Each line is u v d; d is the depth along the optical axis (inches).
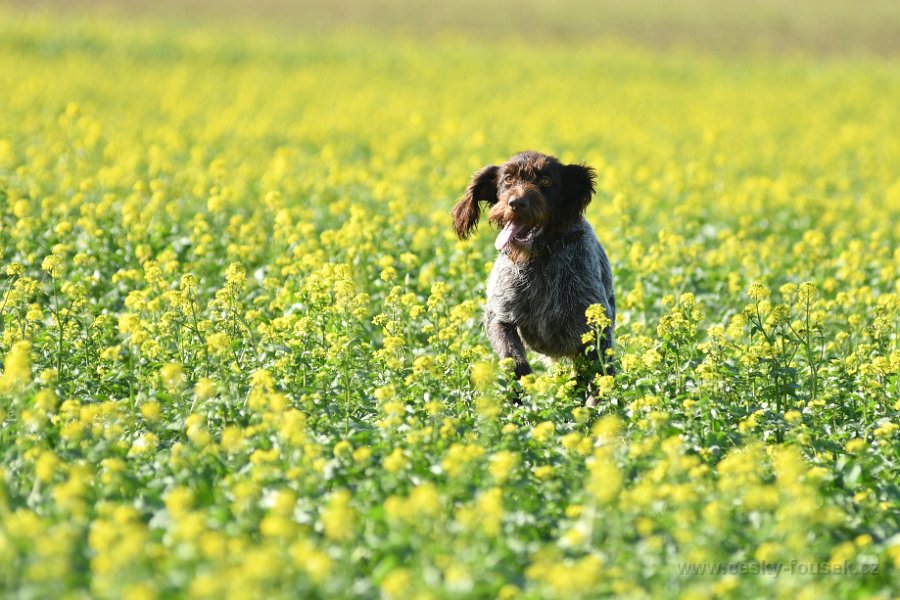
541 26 2901.1
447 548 293.3
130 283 590.9
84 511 313.3
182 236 692.7
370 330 554.6
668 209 888.3
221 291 502.6
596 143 1306.6
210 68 1932.8
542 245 500.1
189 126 1294.3
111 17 2564.0
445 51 2348.7
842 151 1321.4
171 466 343.6
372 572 303.3
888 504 352.8
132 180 864.3
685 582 289.6
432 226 764.0
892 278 670.5
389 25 2805.1
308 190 891.4
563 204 510.3
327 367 447.2
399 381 436.8
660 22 3026.6
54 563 264.2
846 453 393.1
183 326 479.8
